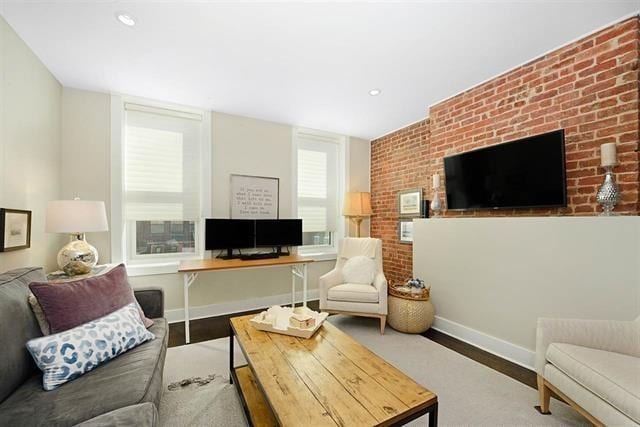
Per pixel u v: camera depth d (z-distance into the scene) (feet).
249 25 6.00
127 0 5.30
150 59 7.29
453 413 5.18
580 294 6.06
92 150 8.89
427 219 9.62
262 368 4.23
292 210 12.37
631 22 5.73
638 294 5.35
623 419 3.59
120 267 5.96
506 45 6.75
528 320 6.91
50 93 7.84
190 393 5.78
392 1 5.31
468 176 8.74
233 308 10.91
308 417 3.19
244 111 10.86
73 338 4.13
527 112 7.47
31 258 6.86
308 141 13.24
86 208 6.93
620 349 4.66
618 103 5.90
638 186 5.63
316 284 12.84
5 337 3.66
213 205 10.75
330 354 4.69
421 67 7.72
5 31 5.84
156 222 10.16
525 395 5.71
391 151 13.41
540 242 6.70
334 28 6.10
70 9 5.52
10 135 6.08
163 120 10.16
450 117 9.59
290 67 7.70
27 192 6.73
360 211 12.99
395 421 3.25
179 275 10.01
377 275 9.86
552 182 6.73
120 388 3.71
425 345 8.02
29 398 3.51
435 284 9.31
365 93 9.31
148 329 5.64
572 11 5.60
